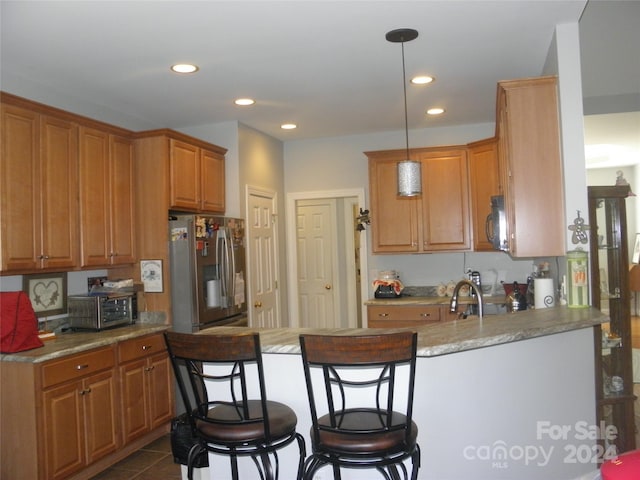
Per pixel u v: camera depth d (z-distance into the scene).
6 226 2.97
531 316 2.71
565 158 2.91
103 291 3.86
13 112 3.04
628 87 3.64
